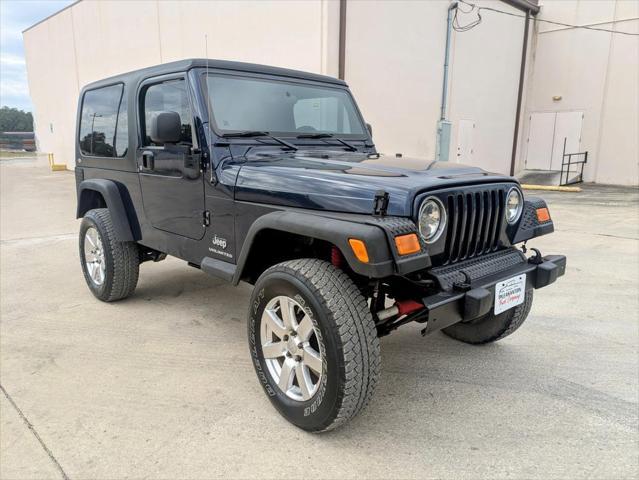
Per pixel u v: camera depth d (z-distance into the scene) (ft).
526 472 7.26
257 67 11.09
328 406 7.40
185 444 7.87
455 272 8.08
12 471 7.25
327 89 12.33
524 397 9.38
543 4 56.44
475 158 50.21
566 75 56.29
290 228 7.71
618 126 53.83
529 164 60.29
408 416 8.72
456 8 41.45
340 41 32.19
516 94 55.47
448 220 7.93
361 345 7.17
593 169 55.98
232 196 9.39
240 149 10.00
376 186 7.54
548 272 9.01
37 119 80.33
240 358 10.93
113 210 12.83
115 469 7.29
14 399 9.19
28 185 49.60
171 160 10.84
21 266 18.56
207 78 10.19
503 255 9.18
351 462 7.47
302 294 7.49
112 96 13.14
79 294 15.24
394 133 38.50
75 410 8.84
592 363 10.82
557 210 34.06
